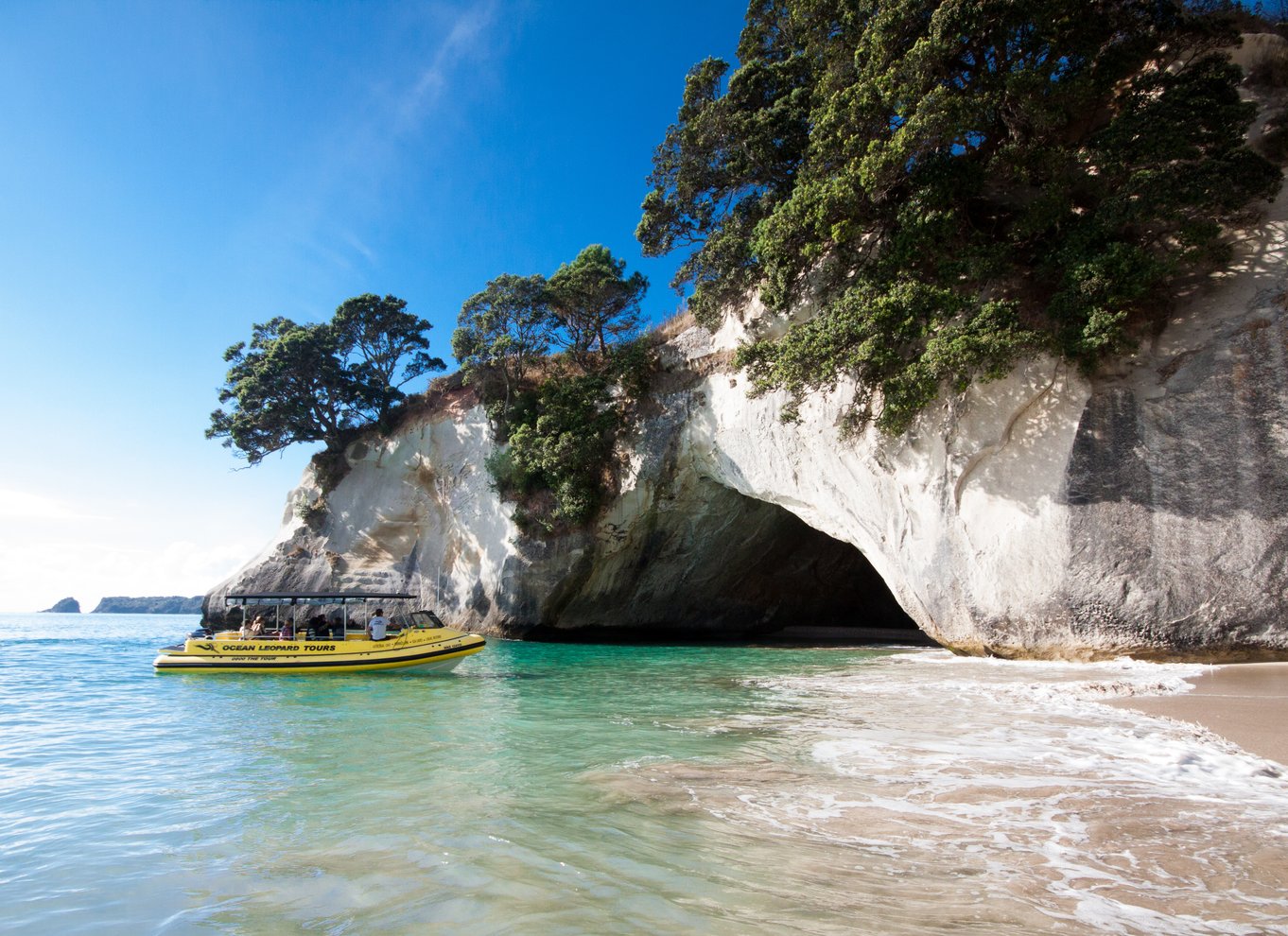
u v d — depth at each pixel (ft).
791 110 68.80
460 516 106.83
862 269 58.03
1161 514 44.45
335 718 34.68
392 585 111.45
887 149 50.14
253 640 56.13
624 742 27.35
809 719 31.45
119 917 13.17
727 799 19.27
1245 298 44.73
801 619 109.19
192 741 29.22
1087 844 15.19
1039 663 48.06
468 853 15.66
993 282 52.37
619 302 98.84
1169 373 45.88
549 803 19.33
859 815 17.57
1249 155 43.39
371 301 117.29
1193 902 12.36
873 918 12.01
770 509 90.94
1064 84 46.73
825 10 60.75
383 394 121.70
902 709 33.12
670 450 86.74
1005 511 50.60
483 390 106.32
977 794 18.94
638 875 14.15
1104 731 26.50
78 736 30.81
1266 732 25.41
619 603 98.02
